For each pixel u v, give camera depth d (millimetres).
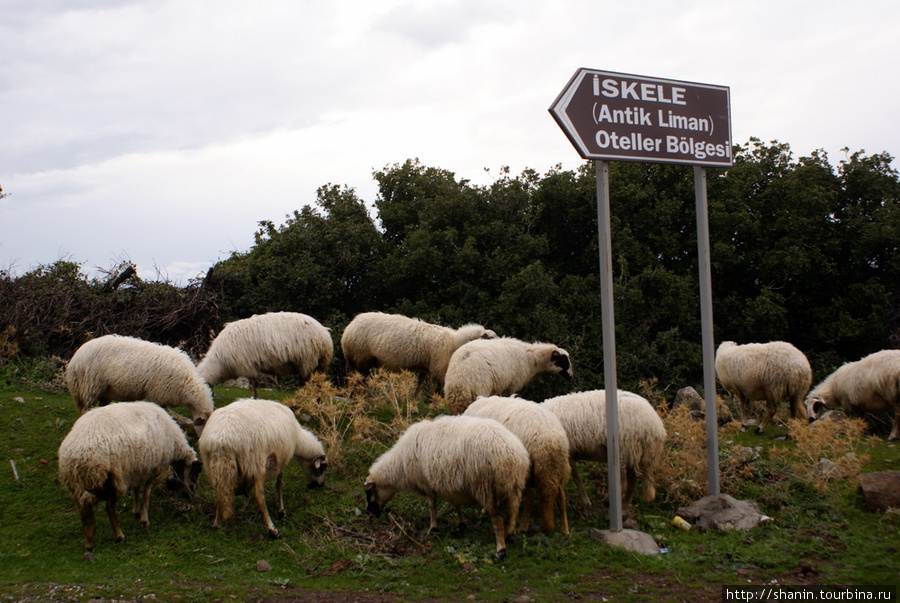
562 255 20391
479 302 17438
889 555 5812
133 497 7398
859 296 17938
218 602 5156
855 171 19531
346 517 7109
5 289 12680
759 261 18609
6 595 5137
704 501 7094
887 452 9195
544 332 15719
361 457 8633
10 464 7691
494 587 5492
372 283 19172
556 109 6574
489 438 6102
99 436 6105
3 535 6410
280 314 9805
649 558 5930
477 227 18984
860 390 10375
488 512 6105
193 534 6602
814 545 6090
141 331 13680
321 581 5668
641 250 18281
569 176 19859
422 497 7641
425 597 5316
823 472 7539
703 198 7410
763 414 12094
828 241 18719
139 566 5895
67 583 5434
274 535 6605
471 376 9117
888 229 17547
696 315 17594
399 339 10625
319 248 18766
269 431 6699
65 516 6875
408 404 9758
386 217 21031
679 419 8375
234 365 9430
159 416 6875
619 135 6887
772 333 17375
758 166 19547
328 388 8945
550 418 6770
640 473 7320
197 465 7258
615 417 6605
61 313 12961
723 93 7480
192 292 15422
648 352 16047
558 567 5832
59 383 10648
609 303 6707
